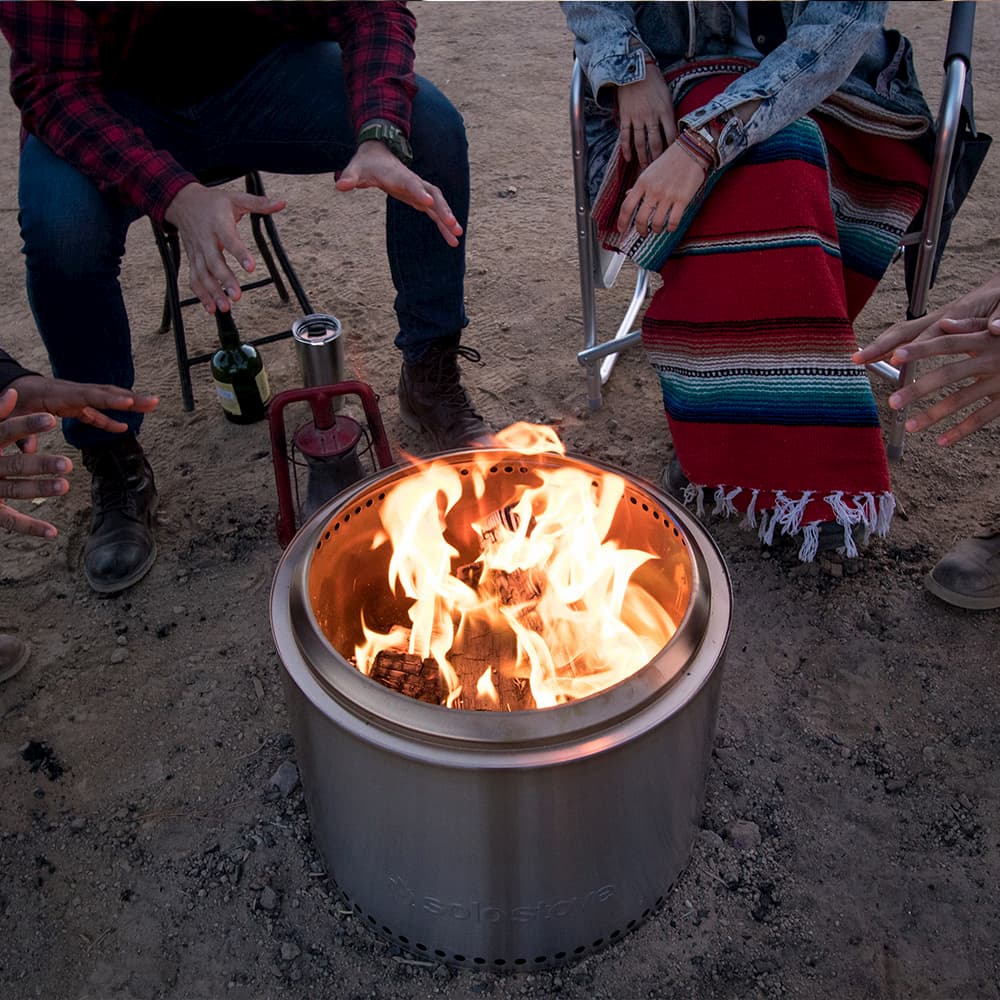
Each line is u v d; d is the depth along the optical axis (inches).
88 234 76.9
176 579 86.9
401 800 49.6
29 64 76.4
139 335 118.3
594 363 100.8
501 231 136.0
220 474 97.7
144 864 65.9
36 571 87.9
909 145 82.5
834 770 70.2
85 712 76.0
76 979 60.2
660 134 82.0
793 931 61.2
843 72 76.3
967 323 61.3
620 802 50.7
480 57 191.3
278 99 85.8
